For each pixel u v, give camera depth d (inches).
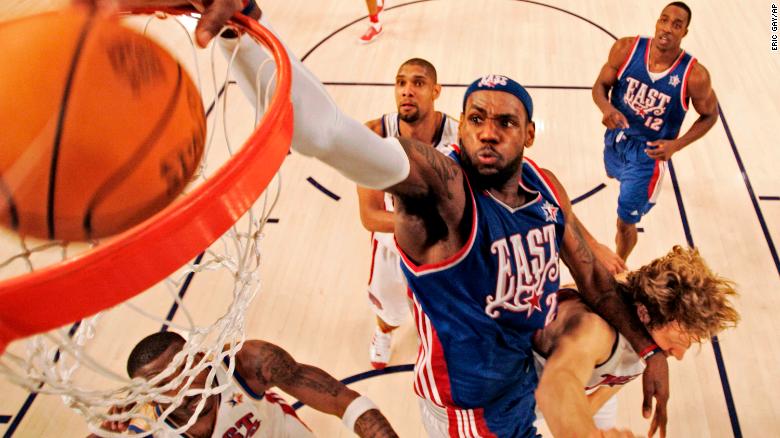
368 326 145.6
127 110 35.2
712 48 228.5
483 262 67.2
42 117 33.1
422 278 69.1
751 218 165.2
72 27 35.5
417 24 250.8
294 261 160.1
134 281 31.9
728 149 185.0
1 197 33.0
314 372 92.2
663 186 175.0
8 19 37.6
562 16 250.4
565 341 75.8
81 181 34.1
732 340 137.6
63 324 31.3
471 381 76.8
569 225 76.6
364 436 89.4
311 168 185.6
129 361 81.4
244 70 45.0
